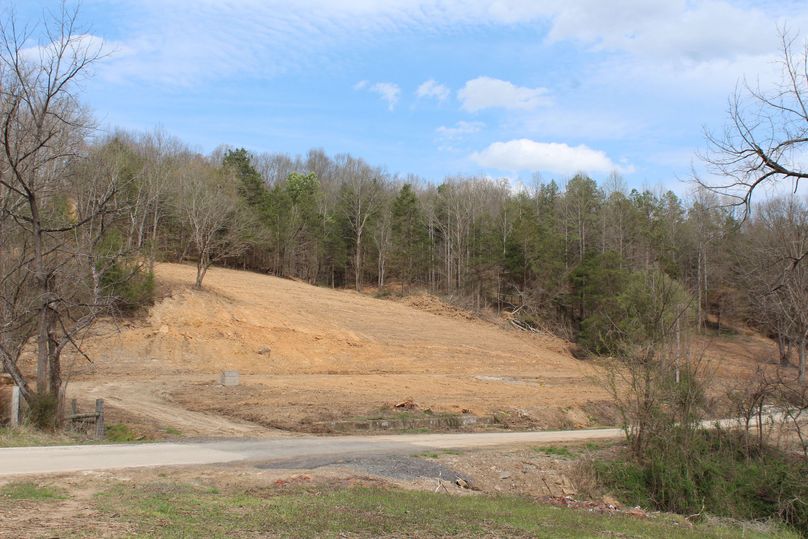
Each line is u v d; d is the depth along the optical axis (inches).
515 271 2997.0
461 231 3457.2
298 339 1978.3
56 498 387.9
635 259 2920.8
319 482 525.0
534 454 821.2
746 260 1341.0
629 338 838.5
